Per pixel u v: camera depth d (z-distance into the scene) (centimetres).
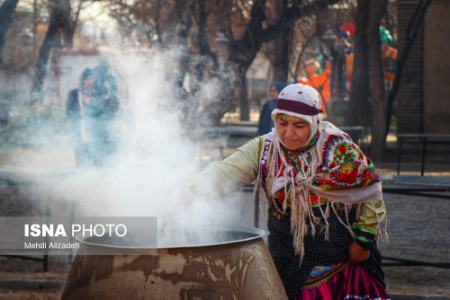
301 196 327
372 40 1680
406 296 573
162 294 272
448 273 664
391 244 802
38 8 1856
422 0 1720
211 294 275
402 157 1758
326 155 326
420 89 1855
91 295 279
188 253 275
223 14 1533
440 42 1838
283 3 1562
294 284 336
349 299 335
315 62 2666
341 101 2611
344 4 1766
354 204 337
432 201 1073
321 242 332
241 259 284
